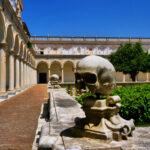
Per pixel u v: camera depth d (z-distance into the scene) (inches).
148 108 245.1
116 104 112.8
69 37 1663.4
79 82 114.0
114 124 104.0
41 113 297.3
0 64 468.1
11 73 567.8
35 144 158.6
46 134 117.0
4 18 452.1
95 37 1691.7
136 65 1147.3
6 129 206.7
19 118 261.4
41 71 1598.2
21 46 732.0
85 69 109.3
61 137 110.3
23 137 179.0
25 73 851.4
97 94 118.3
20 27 681.6
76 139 104.0
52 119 165.3
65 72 1637.6
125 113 234.4
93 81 109.7
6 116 273.9
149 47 1743.4
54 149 92.9
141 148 90.3
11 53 565.6
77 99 334.3
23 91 720.3
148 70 1160.2
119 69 1205.1
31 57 1145.4
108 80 111.9
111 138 99.4
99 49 1683.1
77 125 114.8
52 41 1625.2
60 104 250.1
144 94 274.4
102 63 110.4
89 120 110.0
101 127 102.8
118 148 91.8
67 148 90.1
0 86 466.0
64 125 141.1
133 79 1213.1
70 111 201.9
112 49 1700.3
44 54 1466.5
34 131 198.8
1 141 168.1
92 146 92.4
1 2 423.5
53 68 1624.0
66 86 740.0
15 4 796.6
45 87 1002.1
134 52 1205.7
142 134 112.4
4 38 467.8
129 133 105.2
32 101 436.1
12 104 387.5
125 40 1712.6
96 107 107.1
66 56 1503.4
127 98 246.8
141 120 243.6
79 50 1662.2
